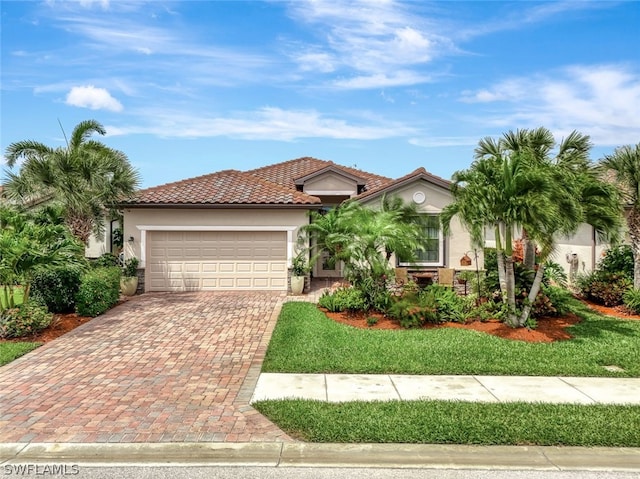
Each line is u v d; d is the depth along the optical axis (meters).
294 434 6.62
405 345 10.92
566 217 10.95
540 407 7.47
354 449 6.25
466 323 12.99
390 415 7.14
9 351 10.52
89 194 17.34
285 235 19.08
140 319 13.91
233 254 19.11
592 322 13.25
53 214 15.17
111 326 13.05
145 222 18.69
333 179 22.98
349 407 7.46
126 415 7.25
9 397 7.99
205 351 10.79
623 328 12.59
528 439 6.42
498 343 11.08
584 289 16.61
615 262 17.06
